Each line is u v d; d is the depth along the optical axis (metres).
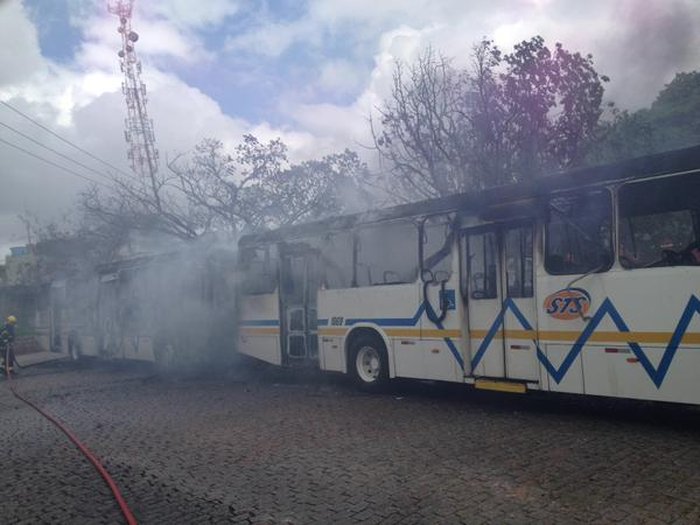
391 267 9.48
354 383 10.23
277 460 6.11
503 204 7.88
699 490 4.61
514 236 7.86
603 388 6.82
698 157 6.27
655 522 4.09
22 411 10.28
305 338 11.21
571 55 15.12
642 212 6.66
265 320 12.03
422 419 7.64
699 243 6.29
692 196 6.36
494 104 15.23
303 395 10.01
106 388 12.43
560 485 4.89
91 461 6.49
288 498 4.99
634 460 5.45
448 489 4.96
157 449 6.89
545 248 7.43
